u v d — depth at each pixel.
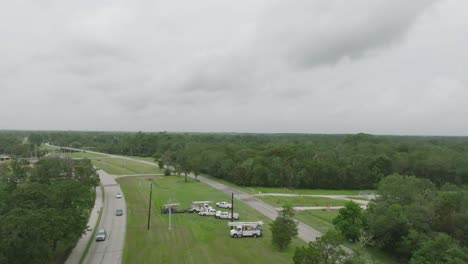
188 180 127.00
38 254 34.50
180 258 45.41
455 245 43.97
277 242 49.75
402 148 166.00
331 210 80.38
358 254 37.25
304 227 63.91
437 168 127.38
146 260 44.47
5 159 180.88
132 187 106.06
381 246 53.88
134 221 65.00
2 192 46.59
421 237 48.25
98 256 45.78
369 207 58.25
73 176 85.06
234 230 56.12
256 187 117.75
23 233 32.91
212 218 69.81
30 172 80.88
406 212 51.81
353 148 163.75
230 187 114.81
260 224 57.53
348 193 114.06
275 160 123.50
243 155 140.38
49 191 47.09
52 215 39.88
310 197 98.81
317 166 122.62
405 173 131.88
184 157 153.50
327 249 34.12
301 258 33.97
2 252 31.58
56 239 40.00
